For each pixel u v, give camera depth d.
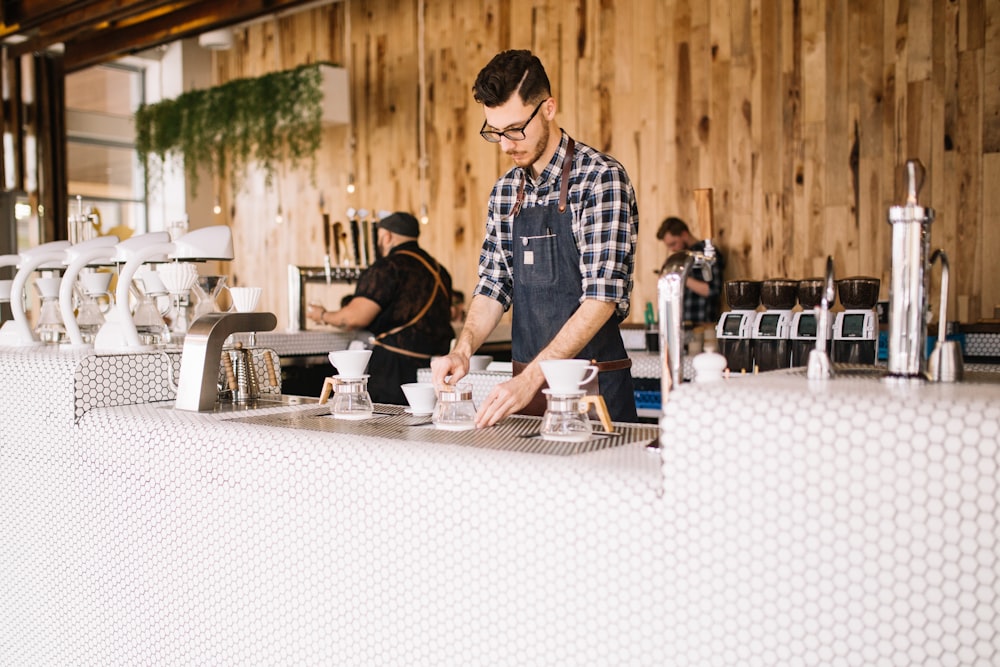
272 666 1.80
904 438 1.18
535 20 6.88
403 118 7.71
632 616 1.38
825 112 5.66
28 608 2.30
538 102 2.15
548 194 2.31
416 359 4.14
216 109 7.96
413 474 1.59
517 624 1.49
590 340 2.25
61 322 2.85
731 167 6.00
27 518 2.28
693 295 5.46
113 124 9.42
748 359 2.37
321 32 8.22
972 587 1.15
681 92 6.20
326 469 1.70
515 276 2.39
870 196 5.52
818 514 1.23
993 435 1.13
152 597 2.01
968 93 5.18
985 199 5.14
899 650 1.19
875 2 5.47
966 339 3.92
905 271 1.42
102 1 6.15
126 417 2.05
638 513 1.36
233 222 8.93
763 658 1.28
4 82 8.14
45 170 8.22
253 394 2.37
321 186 8.28
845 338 2.20
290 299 4.70
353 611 1.68
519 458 1.51
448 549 1.56
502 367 3.58
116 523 2.08
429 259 4.25
